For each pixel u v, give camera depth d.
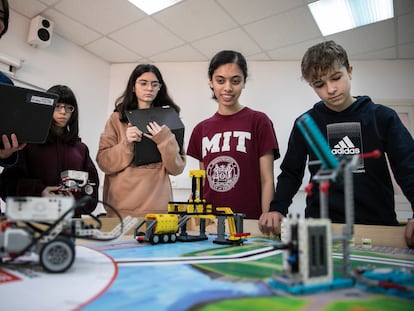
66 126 1.31
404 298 0.32
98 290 0.33
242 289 0.34
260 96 3.06
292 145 1.09
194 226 1.04
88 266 0.44
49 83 2.62
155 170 1.23
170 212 0.80
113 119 1.32
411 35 2.57
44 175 1.20
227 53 1.27
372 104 1.06
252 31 2.60
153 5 2.35
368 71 2.97
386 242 0.74
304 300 0.31
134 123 1.15
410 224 0.70
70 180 0.88
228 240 0.70
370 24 2.46
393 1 2.21
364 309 0.28
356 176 0.99
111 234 0.52
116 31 2.66
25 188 1.04
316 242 0.36
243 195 1.26
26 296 0.30
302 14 2.37
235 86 1.26
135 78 1.32
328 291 0.34
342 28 2.54
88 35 2.73
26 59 2.45
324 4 2.30
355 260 0.53
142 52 3.01
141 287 0.34
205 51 2.96
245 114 1.36
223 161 1.31
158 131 1.13
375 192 0.97
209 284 0.36
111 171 1.21
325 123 1.08
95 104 3.07
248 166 1.28
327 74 0.90
